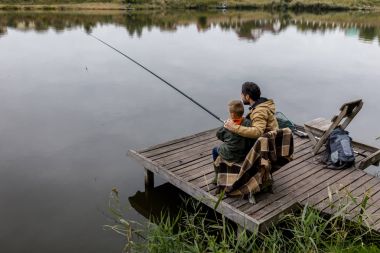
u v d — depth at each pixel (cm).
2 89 1035
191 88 1082
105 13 3238
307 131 593
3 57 1434
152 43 1805
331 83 1144
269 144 399
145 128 791
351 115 539
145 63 1384
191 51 1619
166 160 532
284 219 417
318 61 1447
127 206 514
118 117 852
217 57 1495
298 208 432
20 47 1638
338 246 334
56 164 627
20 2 3578
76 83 1116
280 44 1842
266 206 421
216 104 949
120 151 681
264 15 3362
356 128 814
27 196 532
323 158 531
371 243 357
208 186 463
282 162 419
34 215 489
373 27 2583
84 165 625
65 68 1291
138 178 588
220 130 432
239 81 1155
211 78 1188
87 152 673
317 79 1188
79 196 534
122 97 996
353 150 563
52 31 2108
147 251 374
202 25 2542
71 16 2916
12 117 834
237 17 3130
